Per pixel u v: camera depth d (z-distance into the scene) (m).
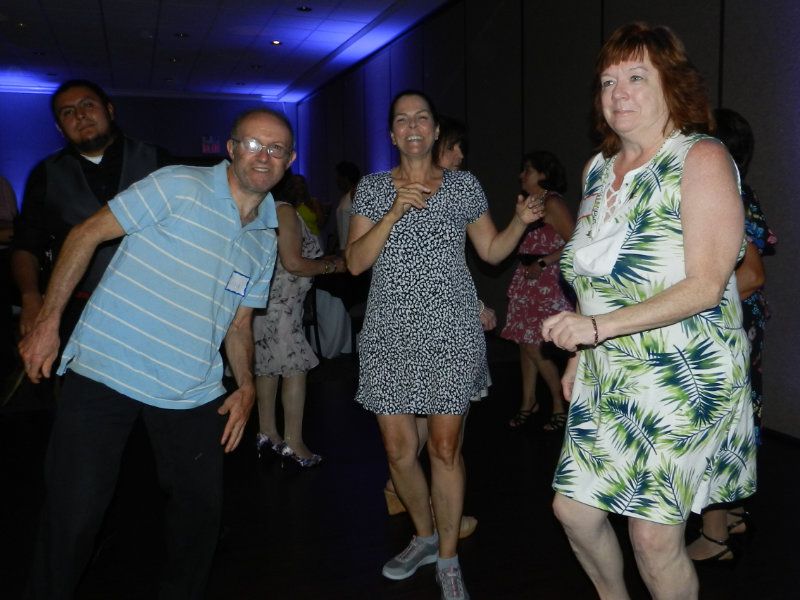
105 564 2.68
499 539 2.88
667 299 1.52
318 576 2.58
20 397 4.98
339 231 7.55
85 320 1.88
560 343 1.58
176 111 14.91
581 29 5.67
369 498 3.32
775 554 2.68
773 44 3.96
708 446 1.67
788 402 4.01
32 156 13.96
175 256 1.86
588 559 1.87
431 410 2.33
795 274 3.91
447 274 2.33
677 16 4.68
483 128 7.34
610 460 1.71
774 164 4.00
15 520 3.05
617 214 1.70
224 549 2.79
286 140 1.89
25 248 2.44
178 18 8.78
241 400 2.08
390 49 9.74
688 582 1.71
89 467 1.84
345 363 6.27
